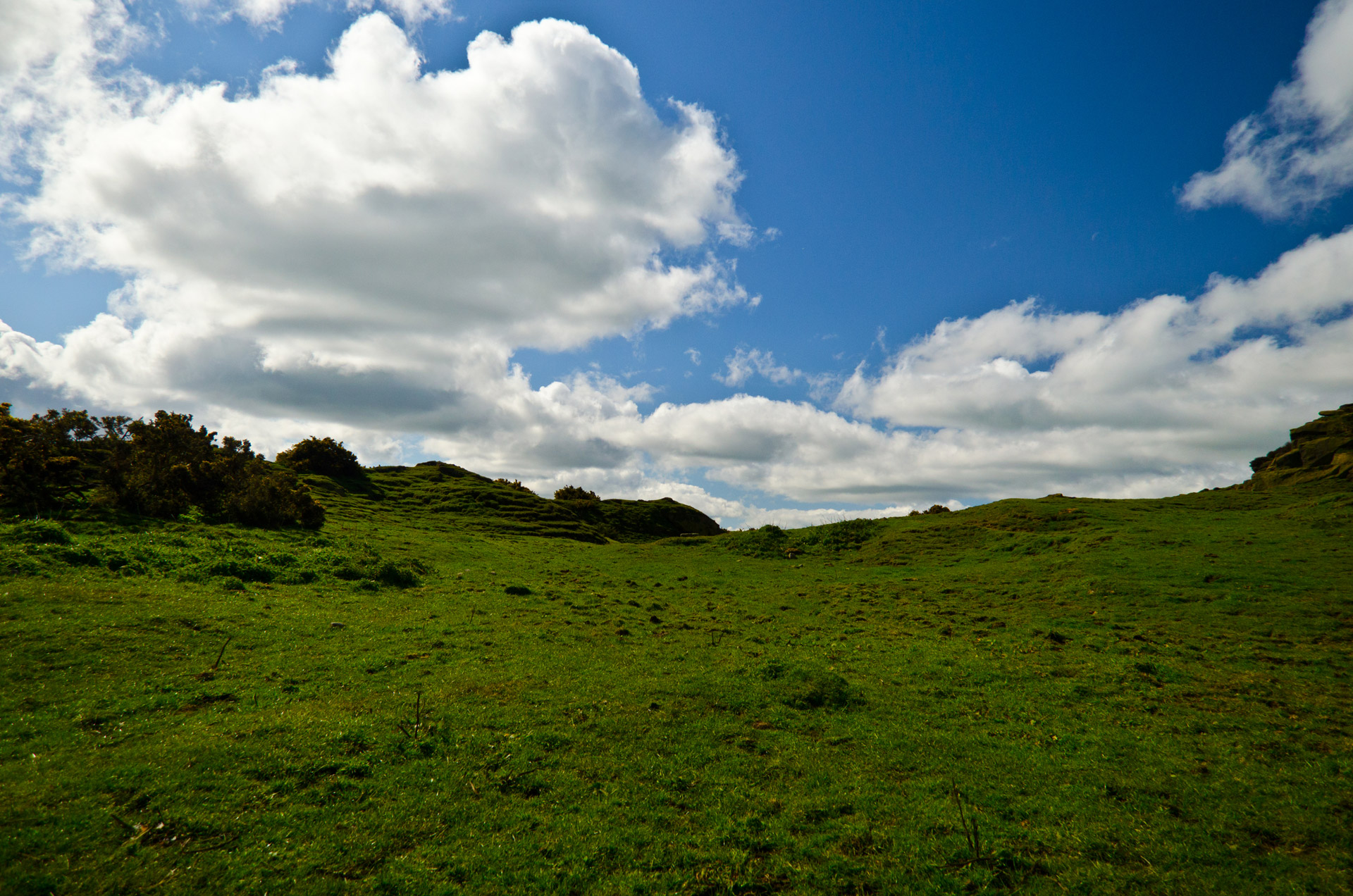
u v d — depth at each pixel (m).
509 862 9.20
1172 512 46.19
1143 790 11.52
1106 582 29.42
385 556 34.84
